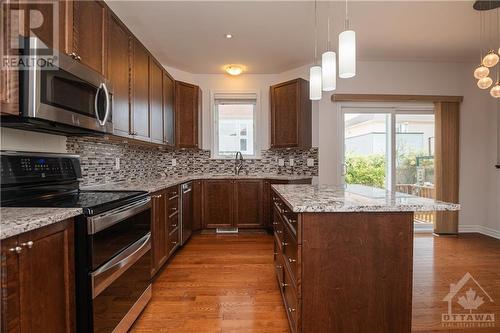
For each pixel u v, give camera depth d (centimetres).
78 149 235
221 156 470
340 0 260
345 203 150
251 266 292
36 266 112
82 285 137
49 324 119
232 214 417
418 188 444
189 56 391
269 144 458
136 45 266
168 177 406
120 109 232
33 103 134
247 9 275
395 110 436
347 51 168
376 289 148
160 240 268
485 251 340
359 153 434
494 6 270
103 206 152
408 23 304
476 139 429
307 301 147
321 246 147
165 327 188
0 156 157
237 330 185
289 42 348
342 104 427
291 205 148
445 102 422
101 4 203
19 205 151
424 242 379
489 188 421
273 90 433
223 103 468
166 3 263
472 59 416
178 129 401
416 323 193
